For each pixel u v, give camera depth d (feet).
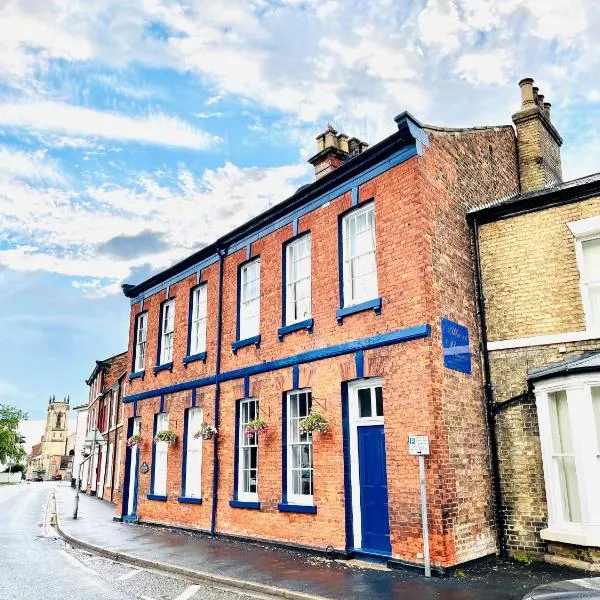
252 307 46.34
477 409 33.68
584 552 28.73
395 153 35.12
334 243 38.34
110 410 102.58
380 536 32.09
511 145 46.37
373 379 34.40
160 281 60.49
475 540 30.58
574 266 33.55
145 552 36.47
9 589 26.30
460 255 35.94
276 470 39.11
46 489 165.89
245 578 28.14
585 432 29.37
